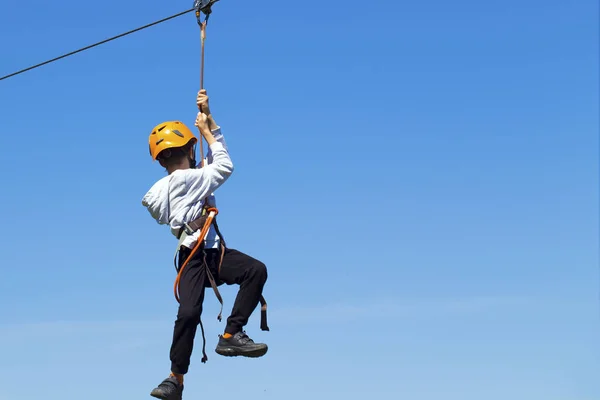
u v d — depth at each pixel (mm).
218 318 7215
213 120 7512
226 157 7352
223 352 7254
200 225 7281
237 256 7379
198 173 7262
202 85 7578
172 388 7211
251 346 7234
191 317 7133
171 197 7285
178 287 7281
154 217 7438
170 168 7598
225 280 7383
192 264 7285
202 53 7723
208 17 7820
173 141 7477
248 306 7285
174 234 7449
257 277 7289
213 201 7480
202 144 7469
